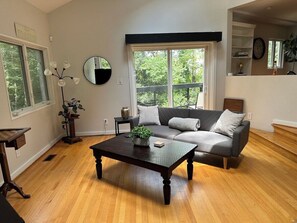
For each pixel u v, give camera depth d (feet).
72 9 13.16
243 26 15.85
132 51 14.06
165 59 14.57
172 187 7.52
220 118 10.12
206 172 8.61
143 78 14.71
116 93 14.35
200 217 5.93
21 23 10.03
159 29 13.80
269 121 12.37
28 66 10.89
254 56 18.65
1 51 8.71
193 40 13.46
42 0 11.26
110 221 5.89
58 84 12.56
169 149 7.68
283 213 5.97
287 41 18.37
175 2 13.61
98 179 8.35
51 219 6.04
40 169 9.43
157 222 5.78
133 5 13.48
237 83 13.88
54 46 13.42
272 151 10.54
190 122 10.62
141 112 12.20
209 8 13.80
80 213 6.27
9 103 8.71
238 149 8.38
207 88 14.98
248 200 6.63
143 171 8.98
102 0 13.26
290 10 15.29
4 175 7.02
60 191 7.53
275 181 7.72
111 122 14.69
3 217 4.17
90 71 13.88
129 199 6.92
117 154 7.38
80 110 14.29
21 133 6.93
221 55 14.37
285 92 11.44
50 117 12.75
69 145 12.68
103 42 13.69
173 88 14.98
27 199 7.06
